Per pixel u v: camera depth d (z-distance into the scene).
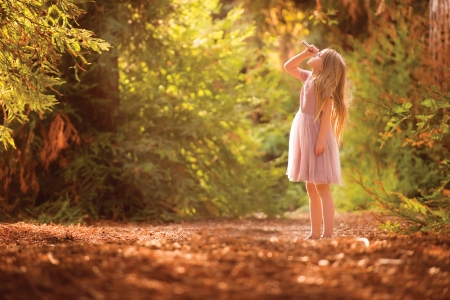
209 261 3.96
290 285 3.44
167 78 12.15
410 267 4.00
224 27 12.99
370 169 13.05
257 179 12.65
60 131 10.25
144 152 11.19
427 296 3.43
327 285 3.46
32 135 10.23
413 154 12.26
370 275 3.75
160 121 11.68
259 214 13.44
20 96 6.72
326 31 15.30
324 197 6.32
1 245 5.68
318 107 6.26
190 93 12.20
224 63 12.65
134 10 10.93
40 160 10.71
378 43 13.35
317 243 4.83
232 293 3.26
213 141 12.23
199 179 12.33
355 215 11.15
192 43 12.29
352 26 14.67
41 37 6.57
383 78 12.79
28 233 6.75
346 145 13.30
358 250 4.50
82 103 10.92
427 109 10.05
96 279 3.50
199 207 11.88
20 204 10.77
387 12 12.68
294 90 17.61
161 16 11.05
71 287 3.37
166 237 6.61
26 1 6.61
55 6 6.74
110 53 10.59
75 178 10.55
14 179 10.84
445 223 6.33
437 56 8.28
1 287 3.36
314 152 6.27
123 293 3.25
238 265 3.84
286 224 10.31
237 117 12.62
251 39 17.45
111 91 10.93
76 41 6.72
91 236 6.77
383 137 6.96
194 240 5.06
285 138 21.81
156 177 10.98
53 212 10.36
